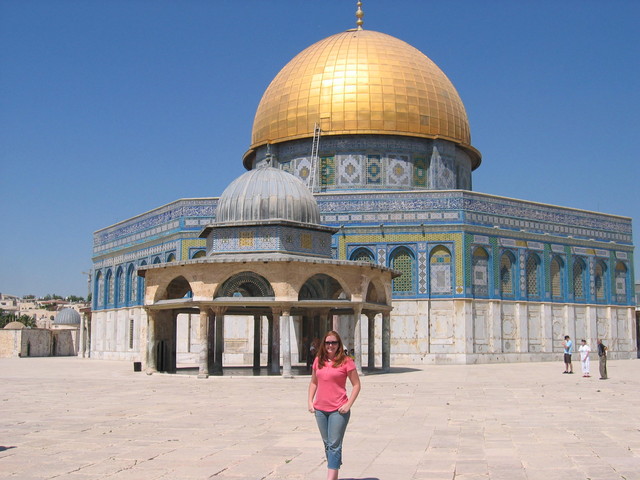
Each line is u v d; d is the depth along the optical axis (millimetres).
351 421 16984
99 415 17859
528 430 15469
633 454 12609
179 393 23828
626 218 53438
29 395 23219
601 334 51062
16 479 10695
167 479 10711
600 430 15422
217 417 17484
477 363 43875
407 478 10844
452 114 51531
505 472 11195
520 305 46375
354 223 45250
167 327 35406
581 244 50312
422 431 15383
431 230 44594
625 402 21109
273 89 52938
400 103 49469
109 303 58219
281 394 23484
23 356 69812
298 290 29891
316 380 10570
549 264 48250
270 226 31047
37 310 153375
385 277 33906
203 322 30312
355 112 48938
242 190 32250
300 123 50062
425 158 50375
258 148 53250
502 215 46312
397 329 44375
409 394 23594
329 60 50875
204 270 30141
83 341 65562
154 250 50812
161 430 15344
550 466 11625
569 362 35156
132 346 53625
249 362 46844
